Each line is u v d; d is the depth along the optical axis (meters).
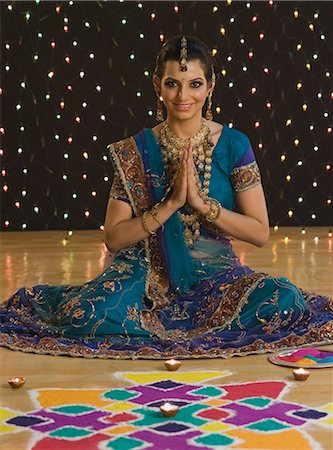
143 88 7.52
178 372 3.17
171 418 2.66
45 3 7.40
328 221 7.72
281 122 7.59
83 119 7.51
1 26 7.38
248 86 7.54
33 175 7.53
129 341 3.55
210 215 3.71
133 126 7.54
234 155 3.84
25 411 2.74
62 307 3.71
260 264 5.66
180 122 3.81
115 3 7.44
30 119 7.47
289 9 7.51
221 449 2.42
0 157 7.49
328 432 2.54
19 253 6.24
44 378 3.11
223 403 2.79
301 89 7.57
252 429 2.56
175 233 3.83
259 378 3.08
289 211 7.64
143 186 3.84
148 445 2.45
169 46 3.75
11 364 3.30
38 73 7.44
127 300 3.67
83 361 3.34
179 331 3.68
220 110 7.54
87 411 2.73
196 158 3.83
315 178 7.66
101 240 6.96
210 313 3.71
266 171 7.62
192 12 7.47
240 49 7.51
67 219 7.58
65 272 5.39
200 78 3.74
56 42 7.43
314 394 2.88
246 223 3.78
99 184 7.57
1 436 2.52
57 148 7.51
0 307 4.05
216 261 3.90
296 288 3.70
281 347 3.46
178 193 3.66
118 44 7.46
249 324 3.65
